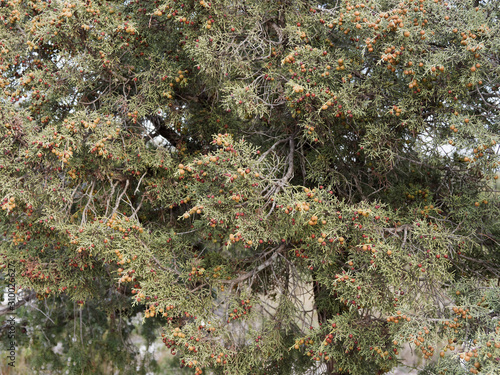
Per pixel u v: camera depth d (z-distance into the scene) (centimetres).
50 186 397
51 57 459
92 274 508
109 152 421
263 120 506
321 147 494
